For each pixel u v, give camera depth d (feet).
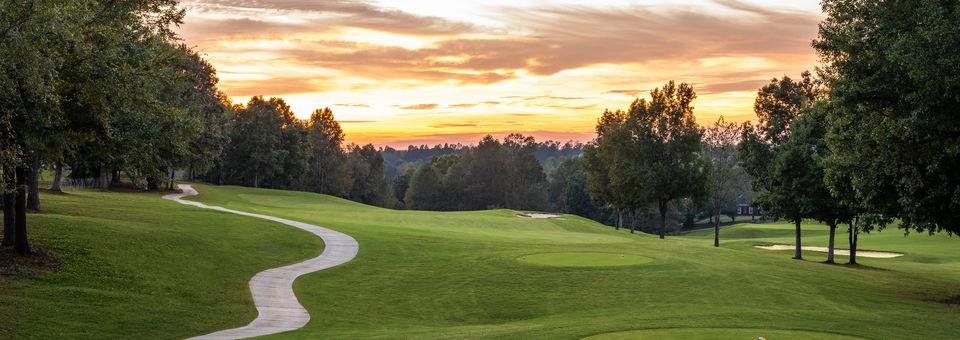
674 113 225.97
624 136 230.89
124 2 85.87
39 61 63.52
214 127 243.81
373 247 137.69
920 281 117.39
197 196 252.01
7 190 79.30
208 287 96.48
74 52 75.51
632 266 116.37
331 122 469.98
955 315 81.05
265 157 359.46
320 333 73.51
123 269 93.91
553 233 208.03
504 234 188.34
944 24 65.21
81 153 88.28
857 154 89.20
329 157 465.88
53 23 61.93
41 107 74.64
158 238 114.42
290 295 97.45
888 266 157.69
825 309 88.07
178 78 98.02
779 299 94.73
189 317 80.48
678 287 101.50
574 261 122.31
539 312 89.76
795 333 58.85
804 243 237.25
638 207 272.31
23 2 60.13
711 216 500.74
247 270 111.55
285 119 400.06
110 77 78.95
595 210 479.41
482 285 103.96
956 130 71.72
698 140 225.35
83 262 92.27
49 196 167.94
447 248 139.33
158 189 256.52
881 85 78.07
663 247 152.25
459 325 84.12
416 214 241.14
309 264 120.16
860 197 96.58
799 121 147.95
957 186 79.71
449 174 526.98
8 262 86.02
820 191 144.15
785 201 149.59
